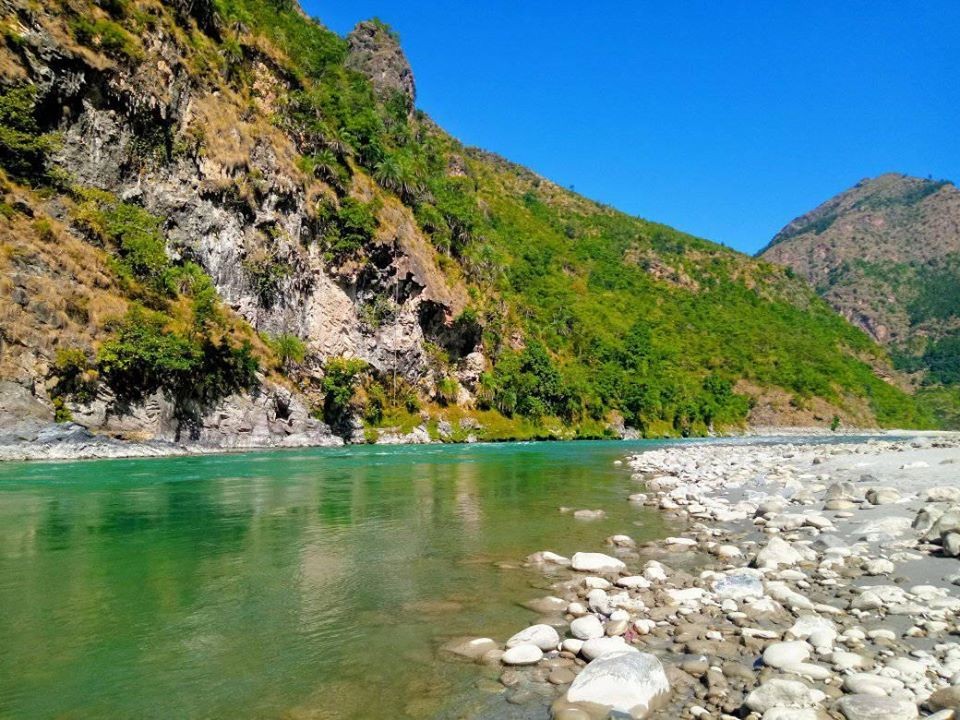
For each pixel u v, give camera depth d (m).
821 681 6.73
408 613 9.65
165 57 58.12
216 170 60.03
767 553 12.20
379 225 76.06
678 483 26.33
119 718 6.23
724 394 134.75
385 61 169.00
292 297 65.25
